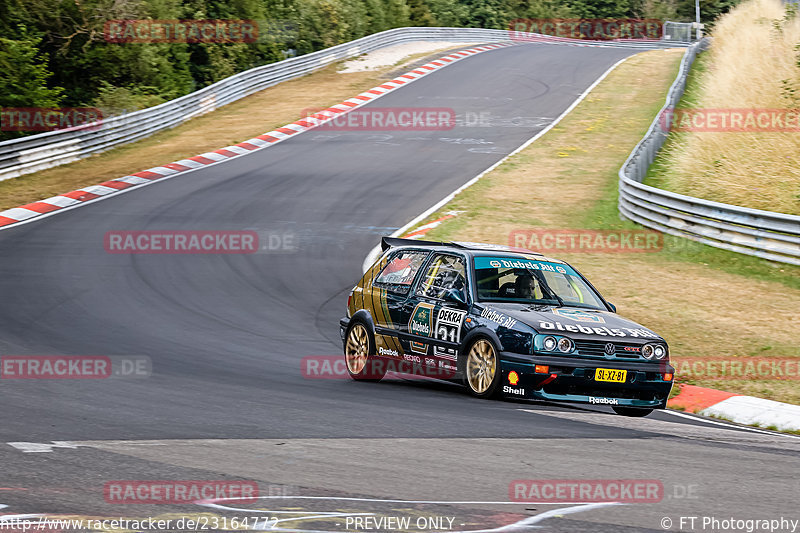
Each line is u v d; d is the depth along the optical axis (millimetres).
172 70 106312
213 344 29312
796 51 68938
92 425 17266
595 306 23734
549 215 56281
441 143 80688
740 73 72062
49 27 96375
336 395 21828
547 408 21219
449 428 17828
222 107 99500
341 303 37594
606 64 123188
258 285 40062
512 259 24281
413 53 129875
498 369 21250
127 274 40844
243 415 18688
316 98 101500
